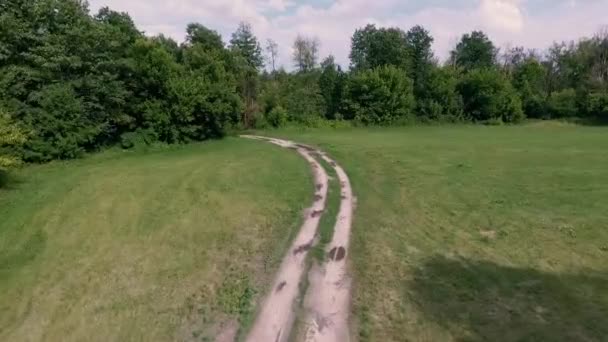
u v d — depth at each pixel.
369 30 71.06
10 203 17.14
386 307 8.28
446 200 15.59
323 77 63.44
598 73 62.88
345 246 11.49
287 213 14.56
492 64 78.19
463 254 10.62
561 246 10.92
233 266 10.52
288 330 7.72
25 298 9.49
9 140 19.91
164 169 24.16
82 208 16.11
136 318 8.35
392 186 18.16
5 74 25.88
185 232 13.12
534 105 63.09
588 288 8.65
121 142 34.16
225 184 19.30
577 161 23.17
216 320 8.16
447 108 61.00
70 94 28.20
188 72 38.53
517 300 8.27
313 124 54.53
